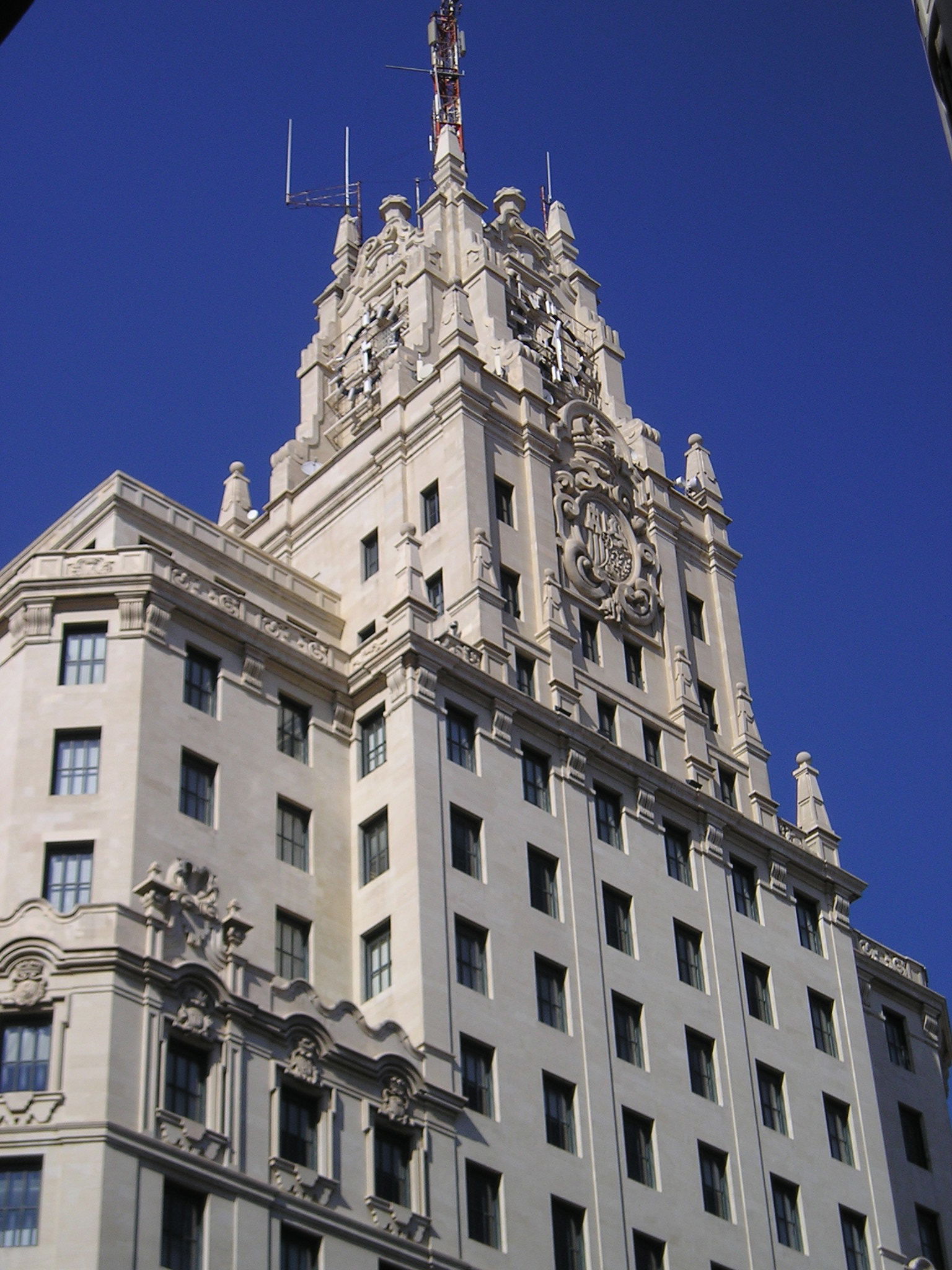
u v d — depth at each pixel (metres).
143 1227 43.44
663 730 70.50
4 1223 42.88
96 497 63.03
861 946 76.12
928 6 33.75
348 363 80.94
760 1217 60.31
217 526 67.62
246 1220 45.62
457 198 83.19
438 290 79.06
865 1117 67.12
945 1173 73.94
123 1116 44.75
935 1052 77.94
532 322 80.88
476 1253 50.91
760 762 74.06
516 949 58.12
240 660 60.25
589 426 76.31
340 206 90.50
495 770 61.47
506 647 65.50
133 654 56.94
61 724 55.38
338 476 73.88
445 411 70.75
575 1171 55.31
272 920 55.97
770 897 69.81
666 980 62.78
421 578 65.06
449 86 90.81
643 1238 56.16
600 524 73.94
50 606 57.69
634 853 64.81
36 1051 45.88
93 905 47.91
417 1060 52.84
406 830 58.00
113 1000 46.22
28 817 53.59
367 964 56.97
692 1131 59.97
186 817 55.28
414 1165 50.84
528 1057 56.25
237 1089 47.47
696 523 79.75
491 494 69.69
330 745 61.47
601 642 70.88
